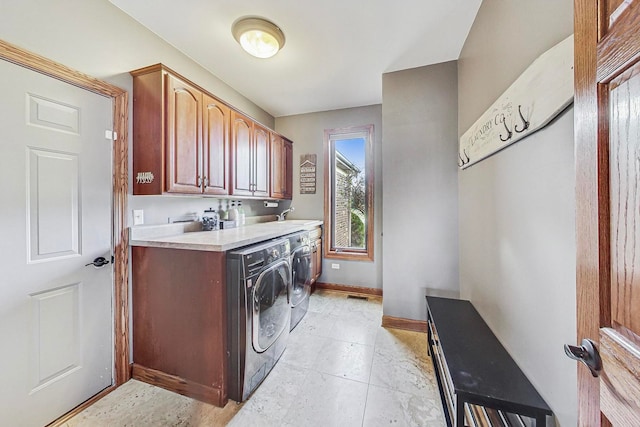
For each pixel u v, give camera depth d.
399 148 2.40
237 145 2.40
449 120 2.26
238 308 1.49
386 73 2.45
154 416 1.39
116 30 1.61
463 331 1.49
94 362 1.51
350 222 3.49
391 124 2.42
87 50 1.46
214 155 2.09
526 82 1.06
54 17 1.32
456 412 1.03
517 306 1.19
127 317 1.67
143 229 1.76
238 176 2.41
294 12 1.68
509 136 1.22
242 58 2.20
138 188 1.69
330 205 3.54
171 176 1.68
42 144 1.29
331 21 1.77
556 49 0.87
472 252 1.88
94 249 1.51
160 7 1.62
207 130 2.01
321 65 2.32
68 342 1.39
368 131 3.31
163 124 1.63
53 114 1.33
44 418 1.29
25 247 1.23
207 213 2.40
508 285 1.28
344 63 2.29
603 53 0.51
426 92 2.32
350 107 3.38
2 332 1.16
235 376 1.50
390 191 2.43
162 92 1.63
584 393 0.59
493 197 1.47
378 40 1.98
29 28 1.23
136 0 1.56
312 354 1.97
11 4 1.18
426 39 1.97
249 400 1.51
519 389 1.02
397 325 2.40
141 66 1.76
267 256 1.74
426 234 2.33
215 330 1.49
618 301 0.48
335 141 3.54
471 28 1.83
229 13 1.68
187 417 1.39
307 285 2.70
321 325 2.46
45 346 1.30
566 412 0.85
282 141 3.35
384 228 2.45
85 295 1.47
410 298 2.38
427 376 1.72
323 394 1.56
